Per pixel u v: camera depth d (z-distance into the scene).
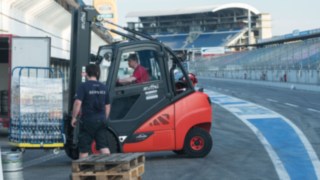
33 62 14.69
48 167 10.80
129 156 7.44
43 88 10.19
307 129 16.50
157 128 10.77
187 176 9.59
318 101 29.38
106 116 8.94
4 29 18.59
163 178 9.41
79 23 10.47
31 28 23.83
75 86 10.48
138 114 10.66
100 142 8.88
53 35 30.03
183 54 11.51
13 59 14.62
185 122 11.00
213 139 14.62
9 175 6.98
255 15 128.75
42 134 10.22
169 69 11.05
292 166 10.55
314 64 47.00
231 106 26.36
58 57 32.00
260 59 67.12
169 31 135.88
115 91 10.55
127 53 10.71
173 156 11.77
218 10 127.62
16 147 10.33
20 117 10.16
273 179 9.35
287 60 55.75
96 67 8.94
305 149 12.66
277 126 17.39
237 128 17.16
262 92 39.78
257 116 20.88
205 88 47.50
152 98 10.80
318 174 9.77
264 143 13.77
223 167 10.45
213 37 126.50
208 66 94.19
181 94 11.06
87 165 7.18
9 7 19.38
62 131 10.24
